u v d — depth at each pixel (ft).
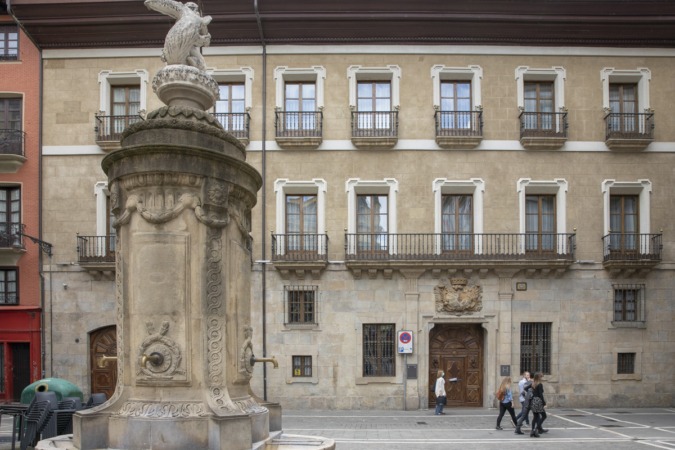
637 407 71.10
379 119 73.41
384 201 73.92
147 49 74.54
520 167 73.31
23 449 35.22
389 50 73.82
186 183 23.11
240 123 73.26
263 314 70.44
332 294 71.05
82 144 73.46
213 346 22.71
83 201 72.84
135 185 23.32
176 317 22.50
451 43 74.08
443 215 73.82
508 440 47.78
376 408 69.51
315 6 71.72
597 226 73.10
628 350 71.72
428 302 71.10
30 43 75.31
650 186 73.56
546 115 74.13
